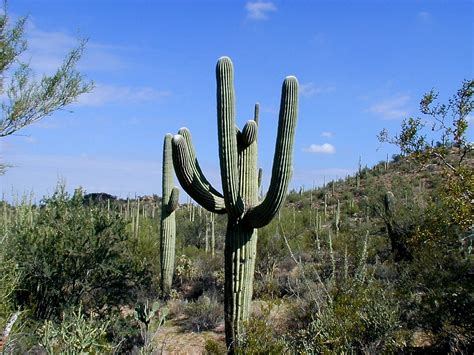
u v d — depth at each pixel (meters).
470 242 8.03
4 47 7.24
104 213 10.87
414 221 12.20
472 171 8.37
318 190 42.78
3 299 7.30
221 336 9.86
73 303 9.23
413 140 9.09
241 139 6.85
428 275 7.24
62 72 7.77
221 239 22.11
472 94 8.54
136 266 10.93
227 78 6.43
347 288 6.99
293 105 6.15
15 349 6.36
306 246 16.11
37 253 9.45
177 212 32.84
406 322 7.02
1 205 10.73
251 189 6.87
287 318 8.06
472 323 6.56
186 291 14.39
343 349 5.88
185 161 6.66
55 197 10.54
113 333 8.38
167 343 9.33
